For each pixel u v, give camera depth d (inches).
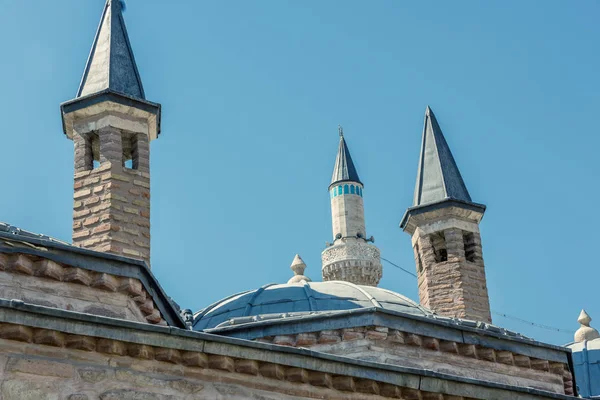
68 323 843.4
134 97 1325.0
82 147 1307.8
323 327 1141.1
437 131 1668.3
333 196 2176.4
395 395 971.3
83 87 1365.7
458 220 1573.6
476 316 1519.4
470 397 1003.9
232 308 1250.0
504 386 1024.9
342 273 2068.2
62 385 840.3
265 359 906.7
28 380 829.8
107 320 855.1
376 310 1139.3
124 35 1435.8
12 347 833.5
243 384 905.5
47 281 964.6
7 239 948.6
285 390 922.1
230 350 895.1
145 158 1309.1
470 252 1577.3
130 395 860.0
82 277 977.5
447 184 1595.7
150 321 1041.5
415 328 1159.6
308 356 925.2
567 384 1266.0
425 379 982.4
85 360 855.1
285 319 1144.8
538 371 1243.2
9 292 940.6
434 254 1577.3
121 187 1267.2
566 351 1268.5
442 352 1173.7
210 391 890.7
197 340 882.8
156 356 876.0
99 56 1403.8
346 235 2114.9
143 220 1262.3
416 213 1579.7
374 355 1128.2
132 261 1006.4
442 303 1526.8
